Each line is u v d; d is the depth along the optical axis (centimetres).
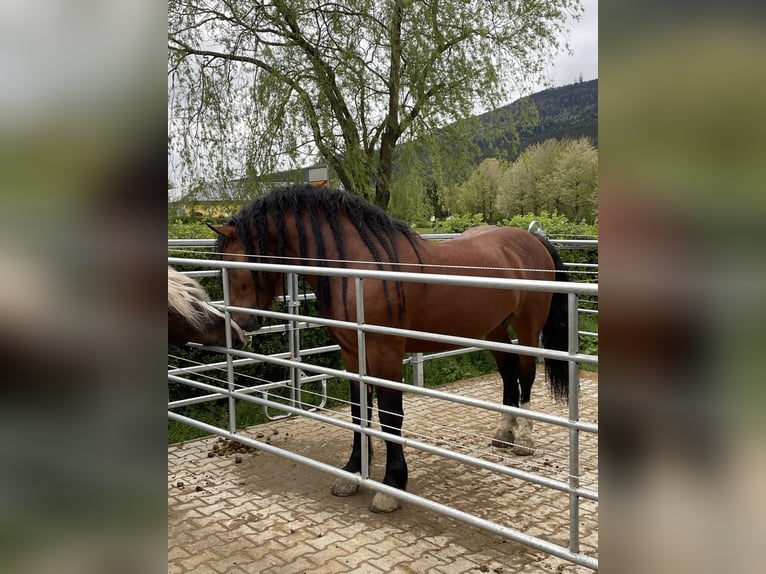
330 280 316
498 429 411
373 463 375
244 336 356
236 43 815
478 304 340
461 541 275
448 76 854
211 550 270
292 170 859
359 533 284
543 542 220
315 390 557
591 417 478
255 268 315
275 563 257
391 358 306
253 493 336
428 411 498
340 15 822
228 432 349
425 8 818
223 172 843
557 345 416
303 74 819
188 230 609
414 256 323
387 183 901
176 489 341
